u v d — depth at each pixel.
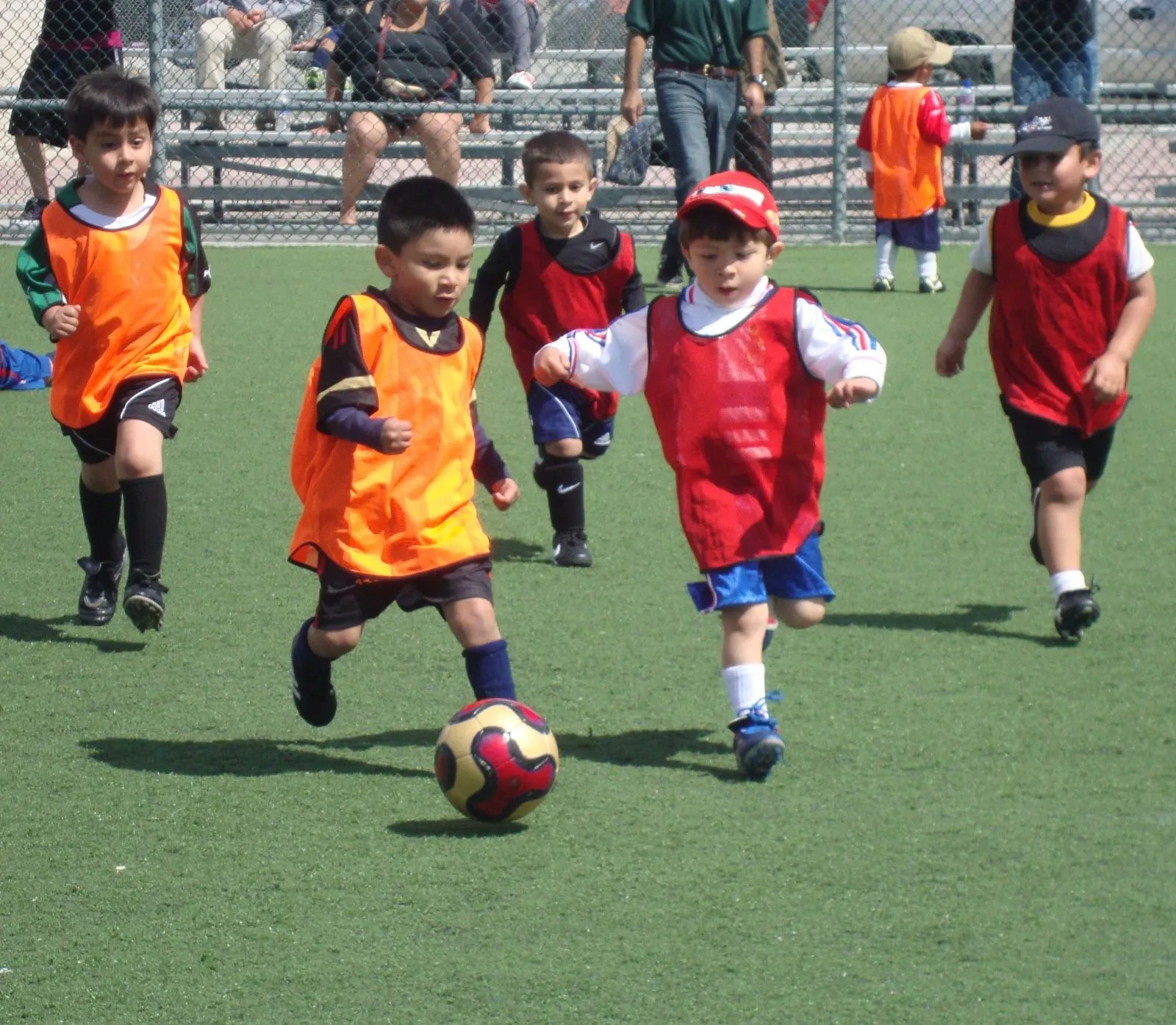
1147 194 25.17
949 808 6.41
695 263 6.72
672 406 6.77
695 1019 4.86
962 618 8.95
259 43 25.39
